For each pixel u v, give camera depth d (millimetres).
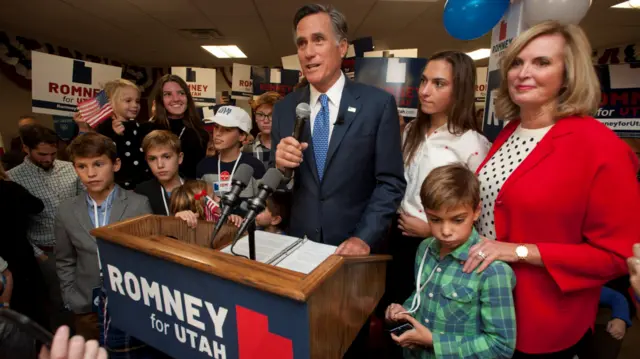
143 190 1841
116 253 829
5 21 5035
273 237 1075
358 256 812
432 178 1008
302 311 578
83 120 2270
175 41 6258
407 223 1480
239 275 615
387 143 1170
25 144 2289
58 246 1593
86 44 6477
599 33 5312
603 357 1516
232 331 673
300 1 4211
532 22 1411
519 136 1066
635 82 3092
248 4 4328
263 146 3150
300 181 1240
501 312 938
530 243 982
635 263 767
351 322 799
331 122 1210
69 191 2400
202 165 2127
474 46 6449
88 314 1524
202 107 4445
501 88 1121
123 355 1140
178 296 732
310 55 1112
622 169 857
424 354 1089
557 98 983
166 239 791
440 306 1027
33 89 2748
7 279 1541
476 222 1169
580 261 882
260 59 8062
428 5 4344
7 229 1841
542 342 988
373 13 4652
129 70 8680
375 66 2182
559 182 919
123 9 4535
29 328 591
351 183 1181
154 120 2422
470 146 1389
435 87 1449
